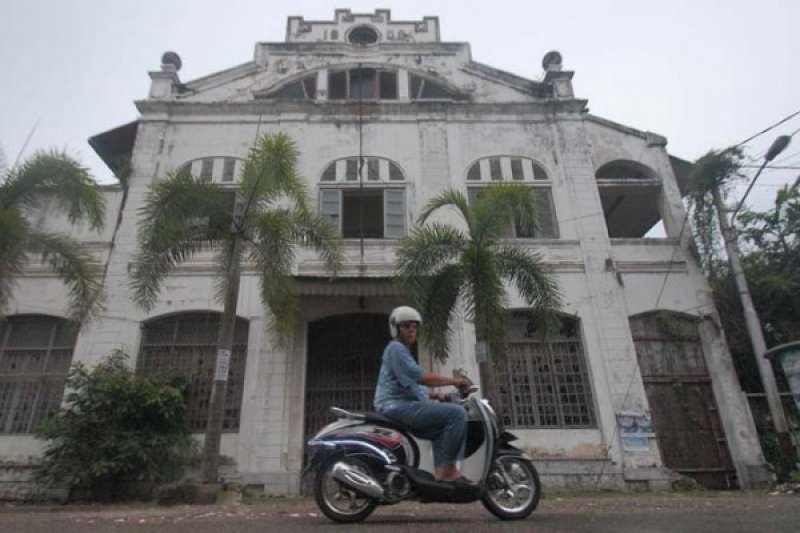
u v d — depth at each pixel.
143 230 9.61
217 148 13.73
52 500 9.88
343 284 11.16
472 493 4.32
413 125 14.20
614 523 4.01
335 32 15.86
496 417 4.88
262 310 11.74
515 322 12.13
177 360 11.60
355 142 13.91
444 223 12.86
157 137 13.70
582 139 14.12
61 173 9.36
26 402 11.18
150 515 5.89
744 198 12.51
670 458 11.30
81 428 9.55
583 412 11.43
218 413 8.80
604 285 12.36
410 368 4.54
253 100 14.45
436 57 15.41
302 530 3.97
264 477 10.45
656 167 14.20
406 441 4.51
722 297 12.82
